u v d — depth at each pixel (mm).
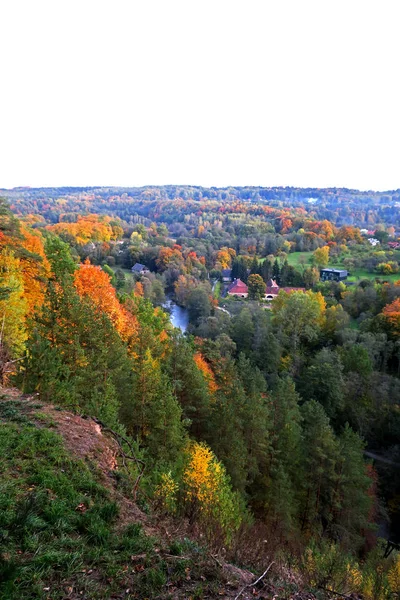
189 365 23156
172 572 5055
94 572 4730
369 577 9656
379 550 18312
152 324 36906
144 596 4555
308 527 22203
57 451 7371
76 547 5043
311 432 24234
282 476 20438
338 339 50312
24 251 25250
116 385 17938
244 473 19938
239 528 9039
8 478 6176
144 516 6598
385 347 44969
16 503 5582
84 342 17562
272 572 6020
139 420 18125
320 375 37062
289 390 29703
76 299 18156
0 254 23922
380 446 35812
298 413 26781
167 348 26469
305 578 6652
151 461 13258
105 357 17859
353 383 37844
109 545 5293
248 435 21891
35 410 9383
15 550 4719
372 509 26484
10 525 5078
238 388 23953
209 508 10406
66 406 10961
